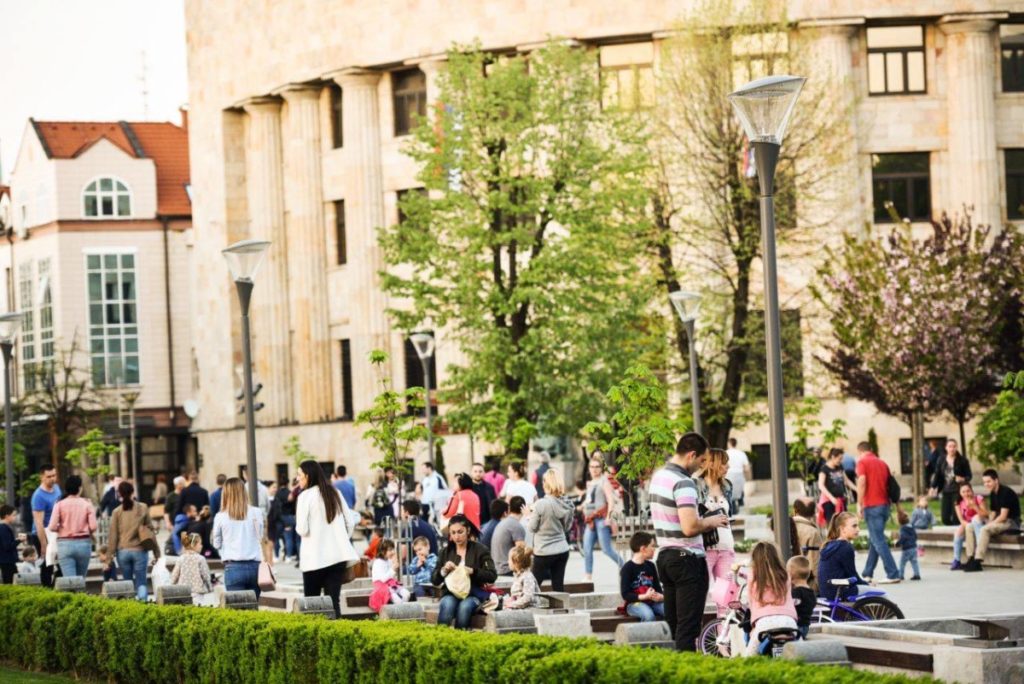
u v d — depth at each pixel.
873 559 35.59
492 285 53.53
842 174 63.69
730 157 58.50
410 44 75.50
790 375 61.28
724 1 60.47
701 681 14.34
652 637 17.52
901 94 70.88
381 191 78.00
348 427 77.50
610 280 54.00
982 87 70.38
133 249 110.56
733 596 21.97
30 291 113.06
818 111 61.56
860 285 61.19
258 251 32.97
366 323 77.56
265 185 83.31
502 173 54.12
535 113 54.97
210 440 87.44
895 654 18.27
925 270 60.88
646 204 56.53
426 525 36.09
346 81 77.94
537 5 72.88
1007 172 71.50
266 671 21.19
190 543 31.25
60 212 109.88
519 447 51.03
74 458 67.19
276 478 82.06
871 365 60.28
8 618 28.19
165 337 110.56
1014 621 21.19
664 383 58.41
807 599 20.48
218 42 85.06
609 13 71.88
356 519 26.19
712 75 58.91
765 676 13.95
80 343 109.25
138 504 33.91
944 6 69.75
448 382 53.62
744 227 58.41
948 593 32.66
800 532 28.83
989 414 45.12
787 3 64.62
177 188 112.75
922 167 71.00
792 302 67.31
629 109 59.81
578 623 21.69
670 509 19.22
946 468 45.97
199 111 87.25
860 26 70.50
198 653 22.62
